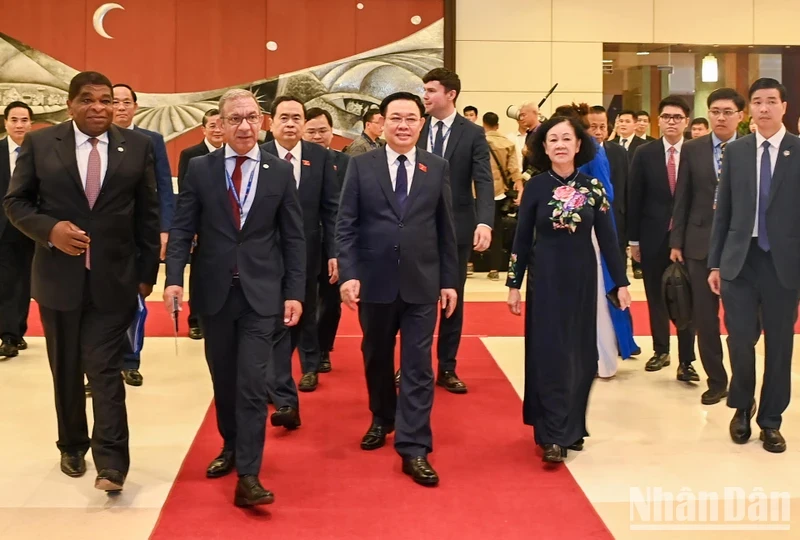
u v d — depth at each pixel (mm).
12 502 3445
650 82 11883
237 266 3408
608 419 4656
